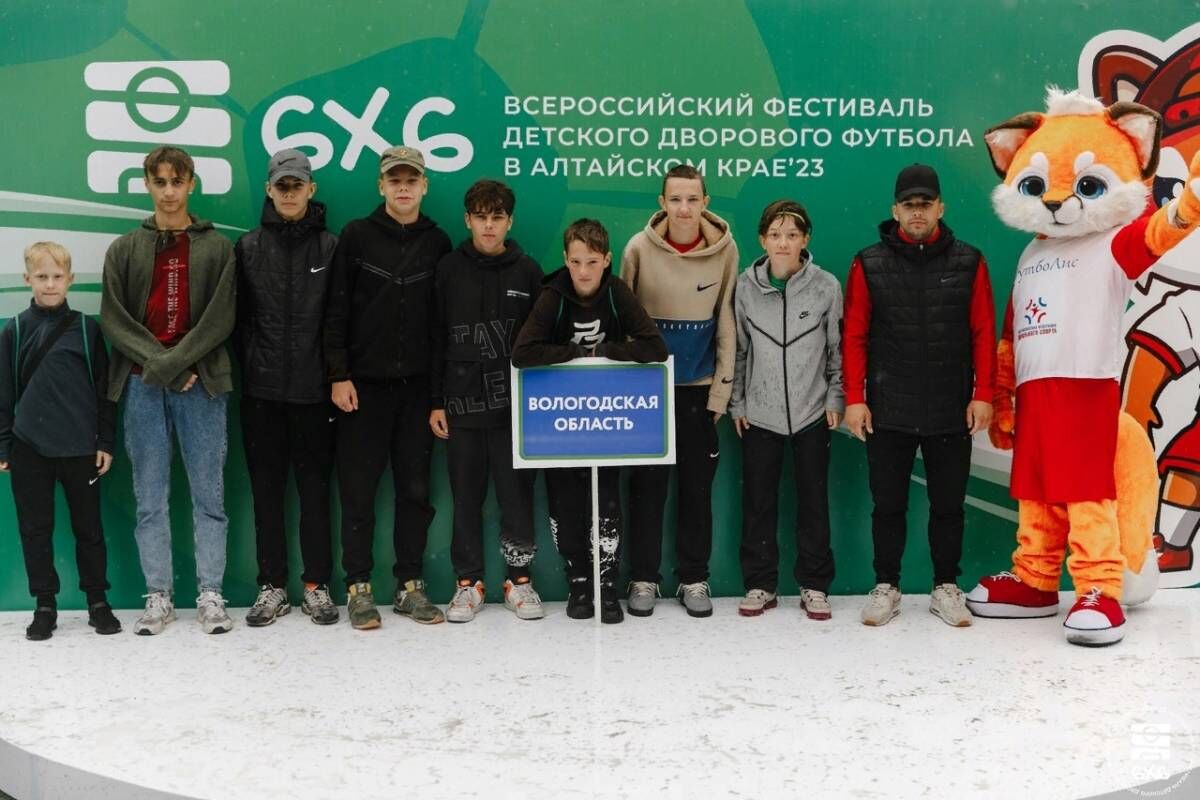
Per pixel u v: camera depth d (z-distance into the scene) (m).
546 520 4.91
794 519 4.98
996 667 3.87
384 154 4.52
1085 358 4.27
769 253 4.50
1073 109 4.36
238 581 4.84
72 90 4.70
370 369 4.53
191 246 4.45
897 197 4.44
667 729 3.28
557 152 4.82
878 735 3.23
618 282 4.43
